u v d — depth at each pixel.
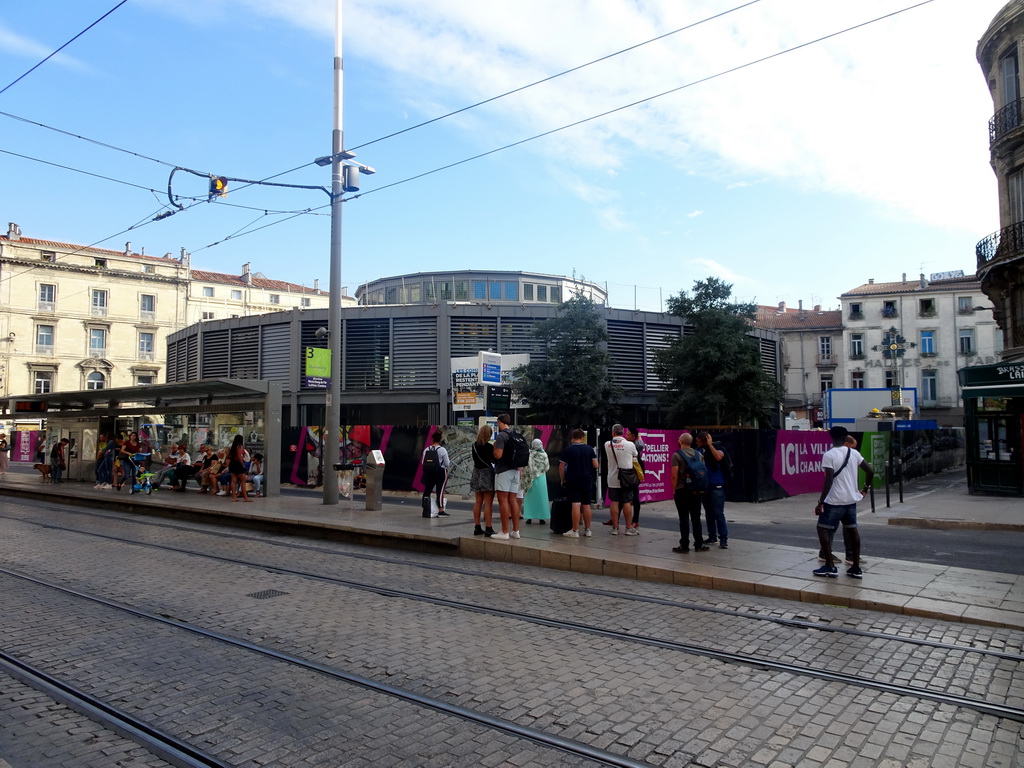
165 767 3.97
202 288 74.19
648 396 31.36
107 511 17.47
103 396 21.23
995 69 24.08
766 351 36.16
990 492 18.39
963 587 7.82
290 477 23.62
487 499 11.20
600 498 16.50
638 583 8.72
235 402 19.33
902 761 3.95
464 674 5.40
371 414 30.89
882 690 5.03
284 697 4.97
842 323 59.72
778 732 4.34
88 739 4.34
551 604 7.65
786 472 19.75
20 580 8.95
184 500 17.45
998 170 24.22
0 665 5.69
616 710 4.68
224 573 9.40
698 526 9.88
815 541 11.62
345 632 6.56
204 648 6.12
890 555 10.24
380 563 10.21
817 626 6.64
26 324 59.06
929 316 57.31
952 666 5.53
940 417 56.25
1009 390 17.70
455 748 4.16
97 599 7.86
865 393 33.44
